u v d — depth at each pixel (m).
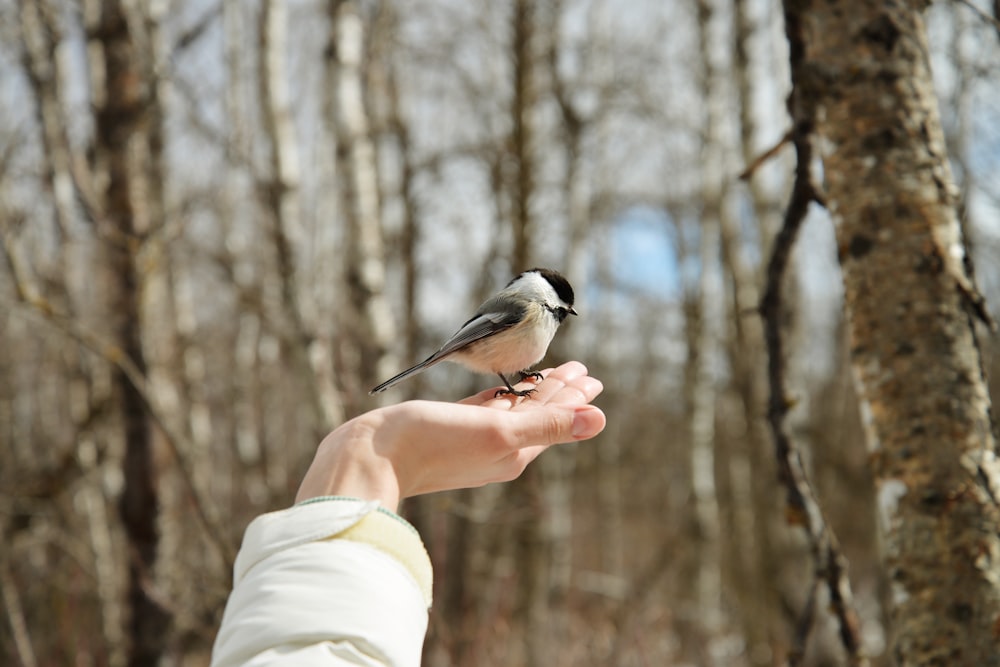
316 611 1.17
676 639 9.49
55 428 9.83
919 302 2.22
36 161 7.87
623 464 17.69
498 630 5.94
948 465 2.13
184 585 6.65
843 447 10.23
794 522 2.56
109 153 5.66
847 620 2.49
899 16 2.35
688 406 11.88
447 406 1.60
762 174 7.54
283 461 10.76
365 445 1.51
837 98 2.36
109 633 6.53
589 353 15.32
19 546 6.95
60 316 4.91
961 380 2.17
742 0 7.57
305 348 5.44
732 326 10.41
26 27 7.13
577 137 9.95
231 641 1.18
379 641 1.16
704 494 10.42
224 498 10.20
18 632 5.23
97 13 6.68
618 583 10.91
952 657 2.05
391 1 9.75
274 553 1.26
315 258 9.49
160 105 6.54
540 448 1.92
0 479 7.52
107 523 8.55
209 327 12.52
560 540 9.15
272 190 5.78
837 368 11.09
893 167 2.29
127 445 5.78
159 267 6.05
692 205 11.95
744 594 9.79
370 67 9.01
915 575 2.13
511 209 9.73
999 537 2.08
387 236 10.34
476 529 10.18
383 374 5.88
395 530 1.31
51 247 8.12
